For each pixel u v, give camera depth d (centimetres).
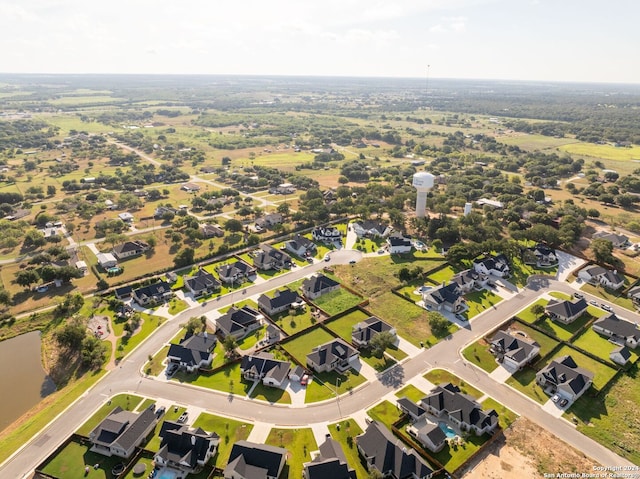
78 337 13162
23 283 16425
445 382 11600
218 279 17562
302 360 12581
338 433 9931
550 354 12862
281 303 15238
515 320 14588
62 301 15450
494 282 17250
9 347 13575
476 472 8962
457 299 15125
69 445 9719
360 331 13300
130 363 12431
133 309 15212
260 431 9969
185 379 11756
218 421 10262
